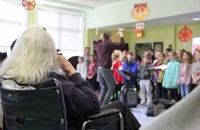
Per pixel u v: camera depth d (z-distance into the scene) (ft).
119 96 21.24
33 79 4.89
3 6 25.13
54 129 4.88
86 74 25.05
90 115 5.43
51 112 4.83
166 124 1.70
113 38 34.68
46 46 5.11
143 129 1.77
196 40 30.17
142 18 25.16
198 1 21.47
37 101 4.80
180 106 1.71
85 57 25.72
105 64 17.22
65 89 5.05
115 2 28.60
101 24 30.60
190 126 1.63
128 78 20.63
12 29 26.37
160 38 34.30
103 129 5.89
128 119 6.80
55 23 30.45
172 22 28.32
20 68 5.01
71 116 5.34
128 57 22.33
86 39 32.68
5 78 5.14
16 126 5.15
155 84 21.58
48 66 5.08
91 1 28.53
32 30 5.20
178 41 32.27
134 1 26.50
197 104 1.65
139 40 36.76
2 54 8.98
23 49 5.09
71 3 29.17
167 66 19.31
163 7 24.06
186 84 18.65
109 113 5.71
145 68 21.18
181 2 22.70
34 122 4.95
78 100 5.15
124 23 27.73
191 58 19.35
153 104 16.84
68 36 31.76
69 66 5.64
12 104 5.02
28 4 21.15
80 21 32.76
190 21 27.48
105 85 17.51
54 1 27.81
